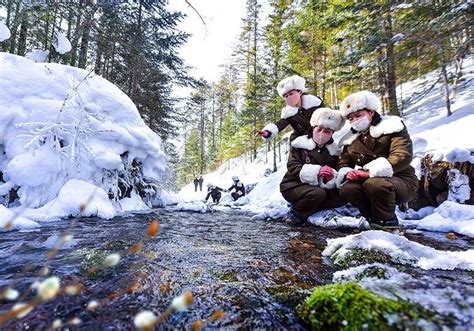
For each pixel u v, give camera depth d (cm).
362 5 700
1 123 370
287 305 115
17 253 187
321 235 288
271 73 1852
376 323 83
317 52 1441
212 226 351
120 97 545
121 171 500
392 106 818
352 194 293
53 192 381
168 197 688
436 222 331
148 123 1612
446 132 611
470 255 169
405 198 284
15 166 358
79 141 423
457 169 420
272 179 959
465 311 85
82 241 229
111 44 1154
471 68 1306
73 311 103
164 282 139
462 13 480
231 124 3622
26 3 734
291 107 390
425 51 556
